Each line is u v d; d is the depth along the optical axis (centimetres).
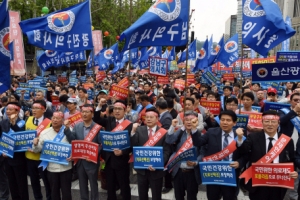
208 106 725
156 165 470
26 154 546
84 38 681
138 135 511
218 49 1484
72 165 530
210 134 454
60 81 1773
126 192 534
